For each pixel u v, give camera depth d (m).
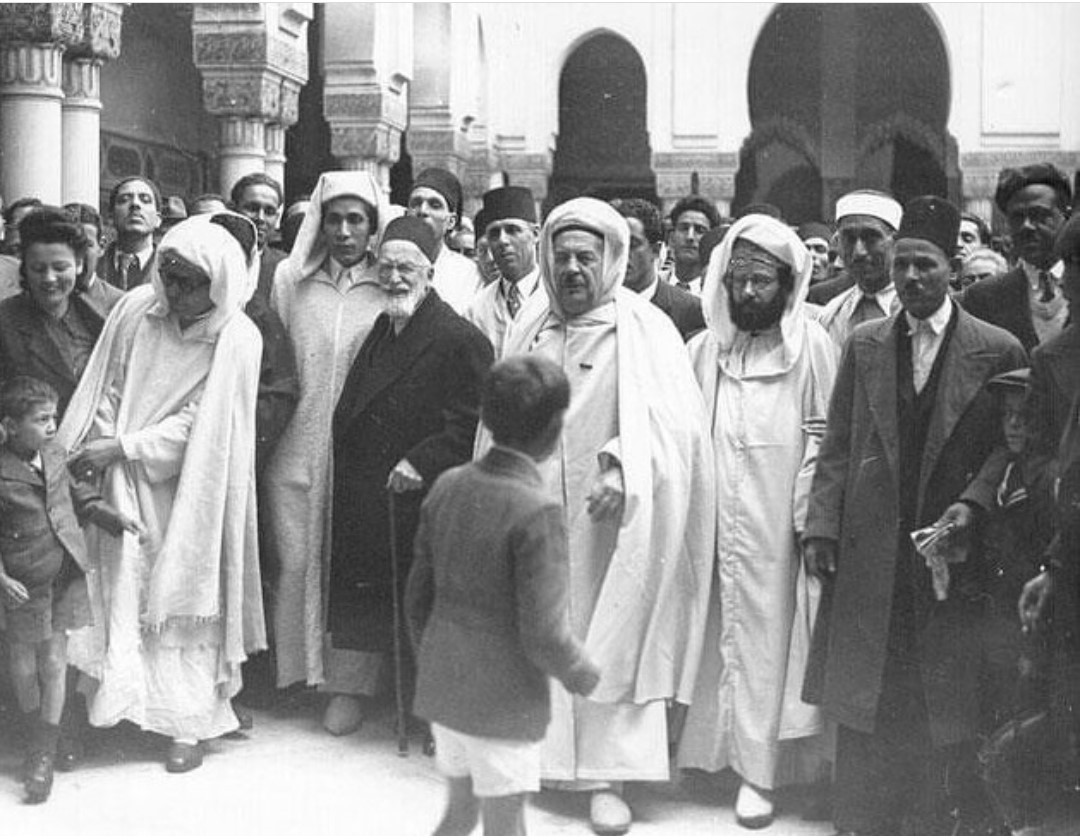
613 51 25.73
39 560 4.52
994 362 4.29
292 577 5.46
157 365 5.04
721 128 22.38
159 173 18.06
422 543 3.39
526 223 5.72
